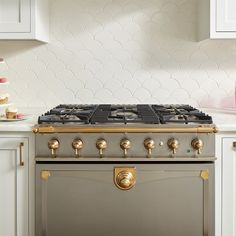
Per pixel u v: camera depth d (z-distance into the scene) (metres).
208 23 2.42
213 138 2.03
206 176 2.03
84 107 2.53
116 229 2.05
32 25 2.41
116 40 2.76
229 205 2.08
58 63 2.78
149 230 2.04
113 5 2.74
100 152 2.01
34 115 2.41
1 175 2.08
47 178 2.04
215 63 2.77
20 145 2.05
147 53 2.76
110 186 2.03
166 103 2.79
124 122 2.03
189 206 2.04
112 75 2.78
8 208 2.09
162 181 2.03
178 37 2.75
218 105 2.79
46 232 2.06
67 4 2.75
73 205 2.04
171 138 2.02
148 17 2.75
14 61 2.78
